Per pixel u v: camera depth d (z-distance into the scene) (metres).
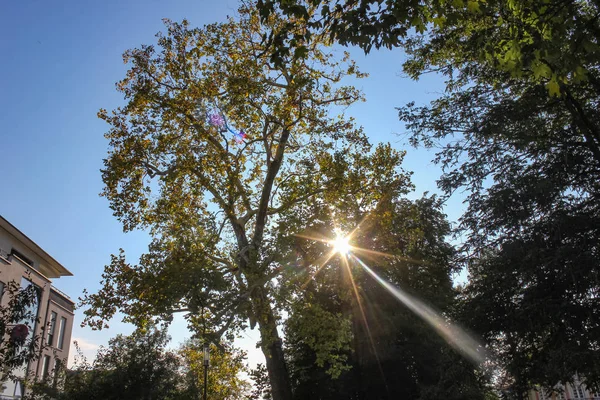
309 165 25.05
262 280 20.05
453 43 19.34
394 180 24.19
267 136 25.00
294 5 8.98
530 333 19.16
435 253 27.33
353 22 9.24
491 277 20.00
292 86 22.67
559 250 17.48
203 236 22.80
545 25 8.88
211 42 23.61
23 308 12.49
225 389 35.94
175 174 22.42
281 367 23.06
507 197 19.14
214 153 23.41
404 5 9.02
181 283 18.92
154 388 20.06
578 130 19.27
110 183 22.91
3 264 31.39
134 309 20.61
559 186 18.95
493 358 20.50
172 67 23.64
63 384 20.64
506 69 9.27
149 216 23.56
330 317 21.22
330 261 24.81
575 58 8.49
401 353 27.53
